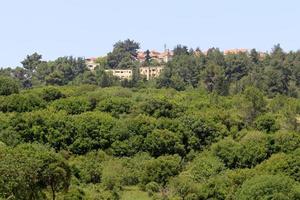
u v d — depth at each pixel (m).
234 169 191.62
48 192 120.44
